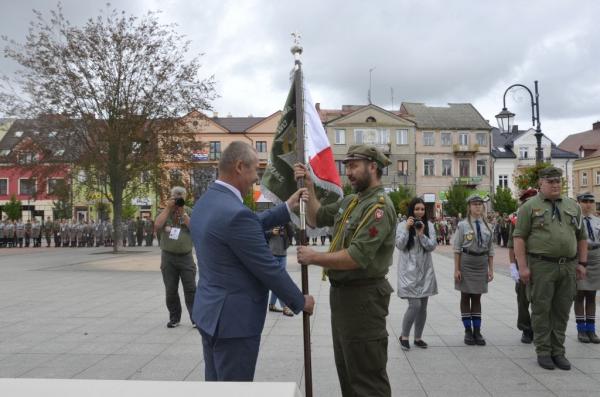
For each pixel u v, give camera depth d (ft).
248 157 10.21
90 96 79.77
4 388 4.88
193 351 20.18
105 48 78.89
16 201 176.55
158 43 81.20
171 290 24.49
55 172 84.74
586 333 21.71
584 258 19.54
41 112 80.53
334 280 11.60
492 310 29.07
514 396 15.01
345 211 12.11
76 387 4.89
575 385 15.99
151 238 113.80
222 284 9.65
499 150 214.48
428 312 28.86
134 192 91.61
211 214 9.78
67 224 115.75
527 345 21.13
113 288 39.14
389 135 198.70
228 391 4.78
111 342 21.67
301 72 13.39
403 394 15.20
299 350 20.34
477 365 18.26
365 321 11.32
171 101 82.58
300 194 11.94
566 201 18.88
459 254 21.49
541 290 18.07
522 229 18.67
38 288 39.17
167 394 4.74
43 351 20.24
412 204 20.90
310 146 13.60
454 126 202.69
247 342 9.68
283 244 27.78
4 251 95.91
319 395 15.11
